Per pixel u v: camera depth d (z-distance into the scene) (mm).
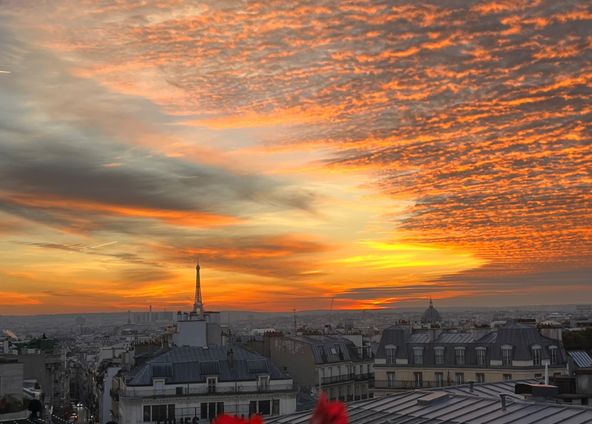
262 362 107938
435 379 133250
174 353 107375
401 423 47156
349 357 145125
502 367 126875
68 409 195250
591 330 137500
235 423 7812
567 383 53844
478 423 43844
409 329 142125
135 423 100750
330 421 7277
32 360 179250
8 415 81938
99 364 189000
